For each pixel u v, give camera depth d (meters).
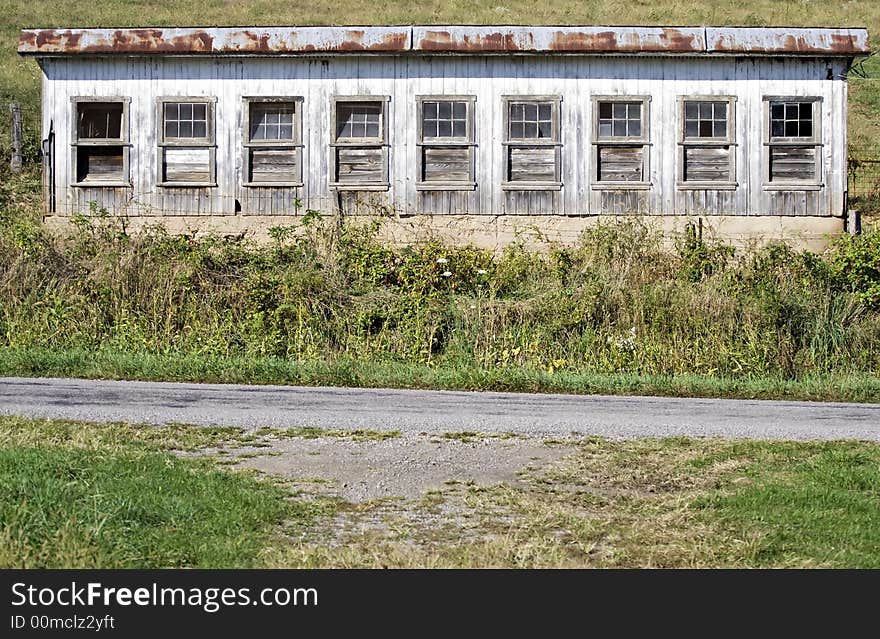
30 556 7.14
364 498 9.11
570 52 22.20
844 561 7.68
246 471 9.79
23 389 14.00
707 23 45.12
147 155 22.55
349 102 22.59
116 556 7.25
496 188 22.50
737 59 22.56
